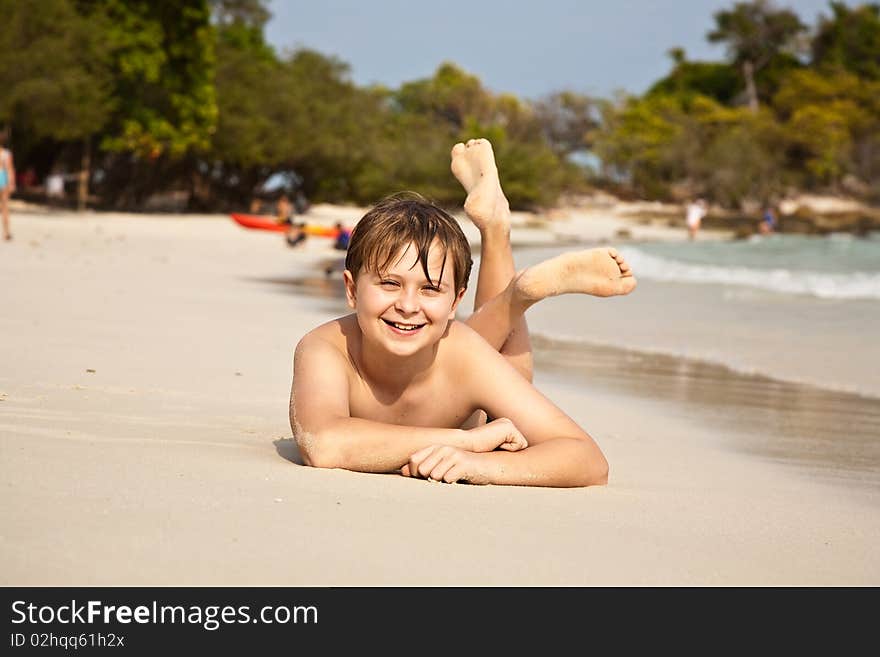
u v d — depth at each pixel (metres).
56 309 7.91
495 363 3.19
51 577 1.86
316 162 43.88
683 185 76.75
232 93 39.34
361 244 2.88
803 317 10.78
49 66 28.91
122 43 31.61
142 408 4.00
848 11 91.00
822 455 4.28
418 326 2.89
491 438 3.04
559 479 3.02
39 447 2.92
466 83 88.44
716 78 96.44
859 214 69.12
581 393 5.97
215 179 45.16
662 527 2.61
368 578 2.00
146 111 33.72
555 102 89.56
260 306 9.96
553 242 35.69
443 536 2.31
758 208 73.19
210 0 48.75
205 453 3.07
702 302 12.47
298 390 3.08
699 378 6.74
